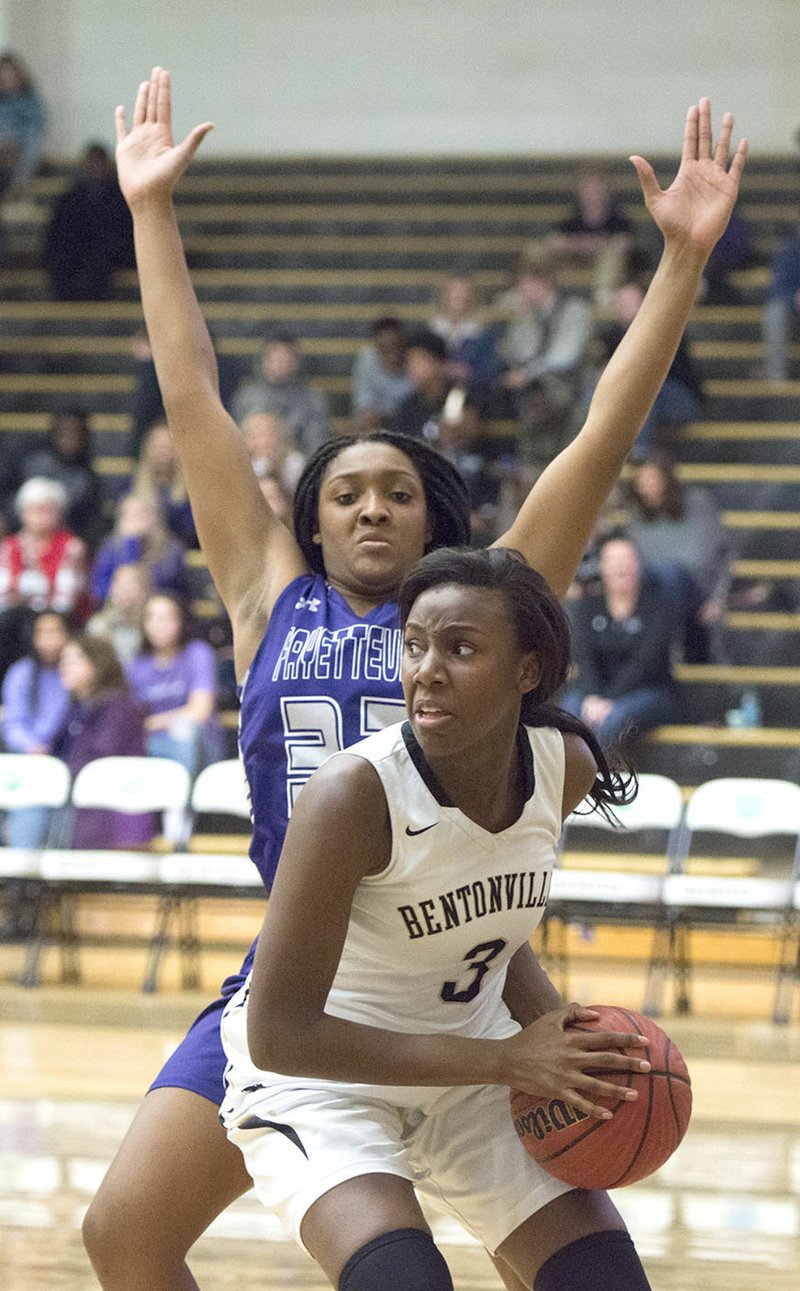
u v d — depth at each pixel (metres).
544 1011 2.89
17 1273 4.52
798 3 15.91
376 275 14.84
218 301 14.73
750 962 9.07
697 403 12.52
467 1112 2.78
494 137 16.42
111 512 12.03
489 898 2.63
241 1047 2.79
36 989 8.62
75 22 16.77
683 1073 2.60
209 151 16.72
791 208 15.00
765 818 8.52
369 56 16.52
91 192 14.84
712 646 10.69
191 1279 2.88
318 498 3.16
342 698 2.96
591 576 10.16
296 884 2.48
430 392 11.71
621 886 8.29
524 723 2.71
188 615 9.78
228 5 16.64
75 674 9.39
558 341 12.24
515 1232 2.69
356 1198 2.55
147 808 8.98
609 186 14.22
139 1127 2.89
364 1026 2.51
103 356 14.22
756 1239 4.95
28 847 9.24
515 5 16.33
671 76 16.14
